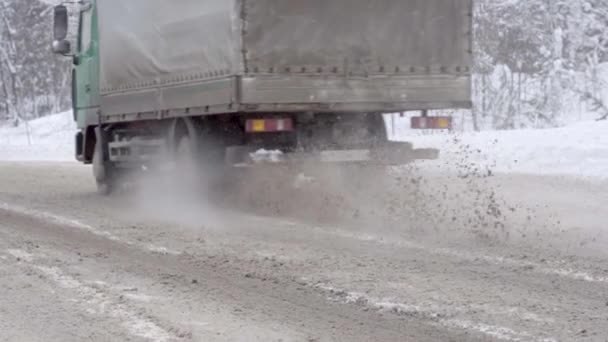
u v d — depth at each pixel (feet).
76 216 50.19
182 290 29.37
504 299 27.17
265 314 25.95
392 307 26.37
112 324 25.05
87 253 37.06
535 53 154.71
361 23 49.67
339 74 49.26
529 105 143.13
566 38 154.92
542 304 26.50
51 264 34.60
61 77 236.02
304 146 50.98
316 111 49.55
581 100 142.51
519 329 23.84
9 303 27.96
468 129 143.23
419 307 26.32
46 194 65.67
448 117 53.67
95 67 66.03
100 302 27.84
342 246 37.22
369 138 53.36
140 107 58.54
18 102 235.20
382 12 50.16
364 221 44.52
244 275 31.58
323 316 25.63
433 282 29.71
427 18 51.31
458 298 27.37
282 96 48.03
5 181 78.89
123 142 62.85
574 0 155.22
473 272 31.27
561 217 45.06
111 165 66.23
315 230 42.01
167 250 37.24
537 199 52.44
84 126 68.33
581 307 26.09
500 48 156.56
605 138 74.02
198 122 53.11
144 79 57.72
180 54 52.95
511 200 51.98
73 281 31.19
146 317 25.77
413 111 53.26
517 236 39.17
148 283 30.63
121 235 41.98
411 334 23.59
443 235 39.65
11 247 39.01
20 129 202.69
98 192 67.36
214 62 49.26
